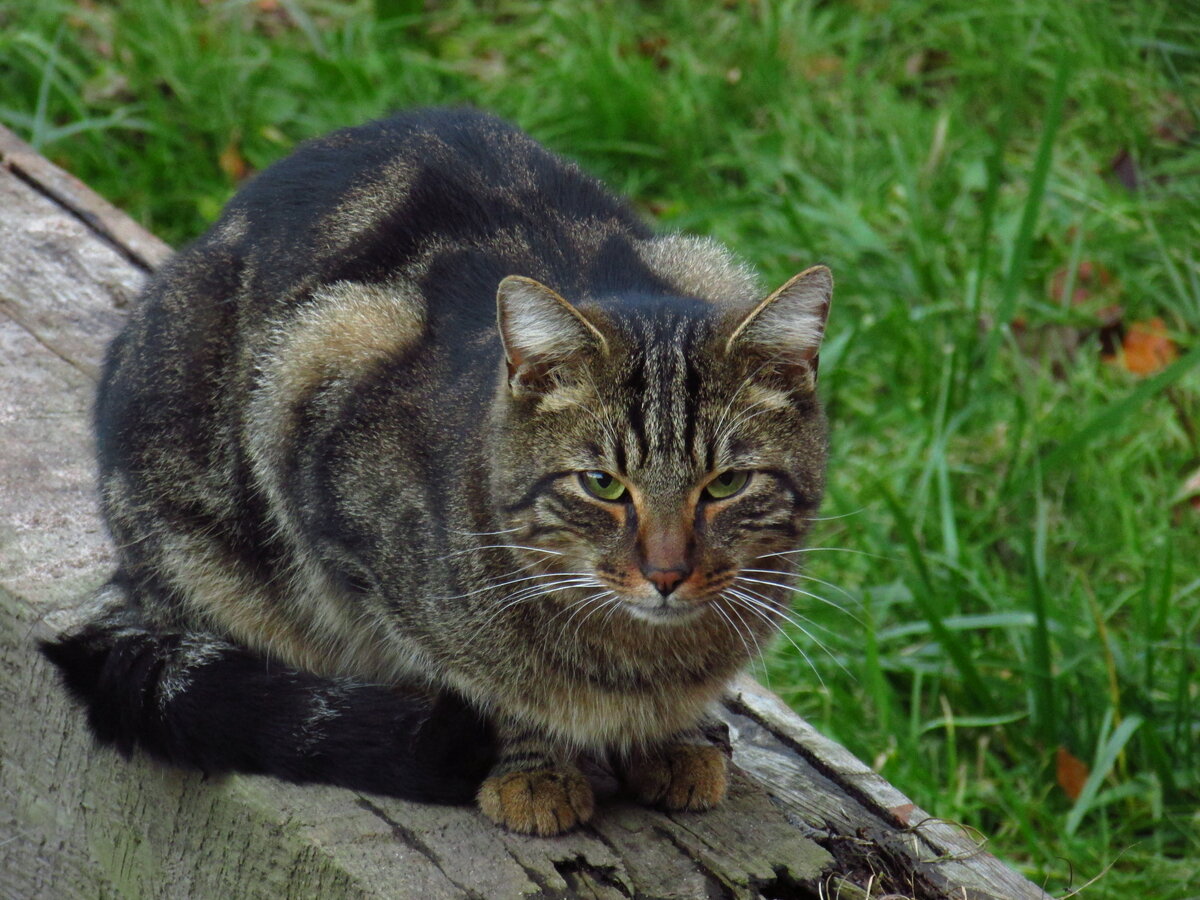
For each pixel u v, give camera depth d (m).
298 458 4.92
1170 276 8.74
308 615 5.24
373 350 4.96
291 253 5.21
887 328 8.49
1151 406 8.25
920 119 9.89
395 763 4.20
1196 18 9.95
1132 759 6.81
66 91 9.48
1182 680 6.54
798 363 4.51
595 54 9.97
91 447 5.49
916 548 6.73
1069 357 8.62
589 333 4.33
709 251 5.61
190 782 4.32
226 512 5.08
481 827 4.15
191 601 5.08
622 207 5.71
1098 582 7.50
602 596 4.43
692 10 10.88
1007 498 7.73
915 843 4.34
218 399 5.12
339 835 4.02
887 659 7.09
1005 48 10.04
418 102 9.62
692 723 4.69
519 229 5.28
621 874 4.02
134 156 9.61
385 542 4.68
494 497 4.46
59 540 5.07
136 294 6.07
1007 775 6.76
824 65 10.50
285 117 9.88
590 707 4.57
